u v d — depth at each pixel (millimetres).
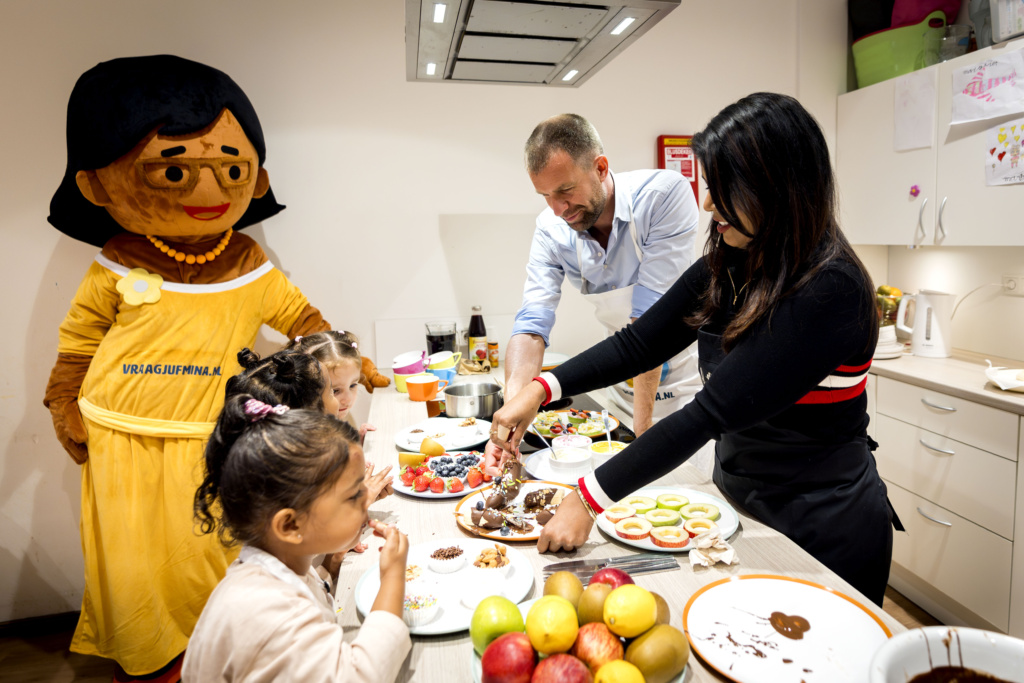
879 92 2703
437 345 2643
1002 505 2066
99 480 1953
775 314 1057
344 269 2678
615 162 2854
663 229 1964
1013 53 2127
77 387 2020
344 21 2521
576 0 1316
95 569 2041
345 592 1027
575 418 1866
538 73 1896
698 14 2824
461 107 2674
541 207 2801
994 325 2596
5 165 2295
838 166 2980
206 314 2018
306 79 2527
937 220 2473
